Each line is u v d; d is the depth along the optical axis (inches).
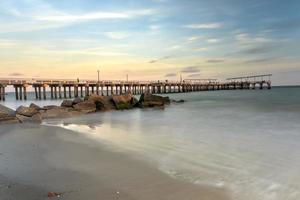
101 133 613.3
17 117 810.2
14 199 244.5
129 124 770.8
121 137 562.9
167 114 1040.8
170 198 259.8
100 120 872.3
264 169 341.7
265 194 271.3
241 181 303.6
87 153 423.8
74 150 442.9
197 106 1397.6
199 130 642.2
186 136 566.3
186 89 3767.2
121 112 1136.2
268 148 444.1
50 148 455.2
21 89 2081.7
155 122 808.9
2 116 783.1
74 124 779.4
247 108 1194.6
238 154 411.5
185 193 271.7
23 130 646.5
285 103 1396.4
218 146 466.6
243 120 800.3
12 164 357.1
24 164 358.3
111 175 320.8
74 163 367.9
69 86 2283.5
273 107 1186.6
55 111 977.5
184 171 336.8
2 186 276.7
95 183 293.1
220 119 845.8
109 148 459.2
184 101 1791.3
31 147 461.1
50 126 719.7
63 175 317.4
